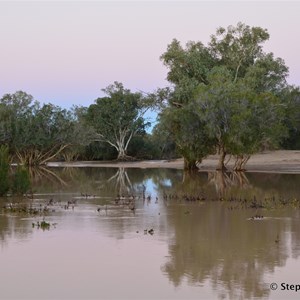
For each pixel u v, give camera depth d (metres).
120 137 95.50
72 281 10.87
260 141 50.59
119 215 20.55
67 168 65.75
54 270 11.77
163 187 34.41
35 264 12.33
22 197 27.98
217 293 10.05
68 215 20.59
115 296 9.93
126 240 15.21
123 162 86.62
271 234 16.09
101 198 27.33
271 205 23.44
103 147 100.00
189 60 61.34
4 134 69.06
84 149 95.12
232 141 48.84
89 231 16.78
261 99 49.44
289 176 43.66
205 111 49.69
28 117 71.31
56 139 73.50
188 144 52.88
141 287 10.46
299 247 14.14
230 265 12.17
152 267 12.01
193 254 13.34
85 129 78.88
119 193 30.17
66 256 13.12
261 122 49.31
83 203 24.92
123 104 94.31
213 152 54.47
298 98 79.12
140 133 100.00
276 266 12.05
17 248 14.09
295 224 17.98
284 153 73.62
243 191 30.55
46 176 48.56
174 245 14.45
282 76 67.56
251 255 13.17
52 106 73.50
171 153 99.50
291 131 85.56
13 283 10.76
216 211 21.52
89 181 41.38
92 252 13.58
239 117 47.84
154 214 20.75
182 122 52.34
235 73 65.62
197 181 39.53
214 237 15.61
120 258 12.93
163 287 10.43
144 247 14.18
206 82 62.31
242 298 9.75
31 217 20.09
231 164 62.34
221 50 65.94
